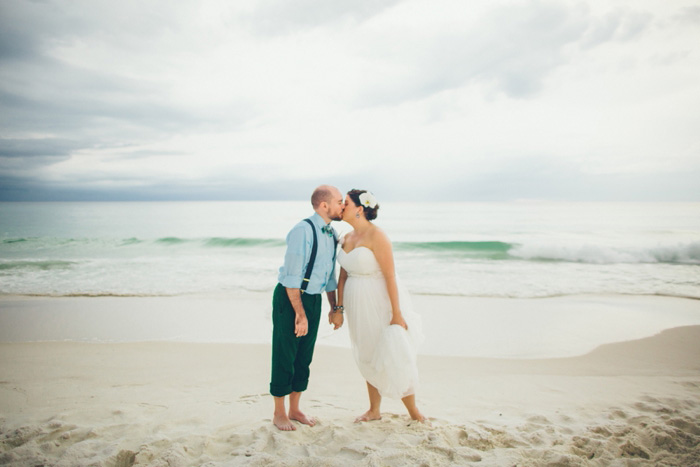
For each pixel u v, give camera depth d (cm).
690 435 288
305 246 296
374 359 308
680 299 892
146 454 258
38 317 752
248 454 260
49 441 275
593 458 262
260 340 613
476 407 366
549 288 1023
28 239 2106
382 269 310
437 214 4106
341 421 327
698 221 3102
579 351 559
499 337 627
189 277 1176
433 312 787
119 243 2086
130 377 447
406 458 248
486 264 1458
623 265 1418
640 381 438
